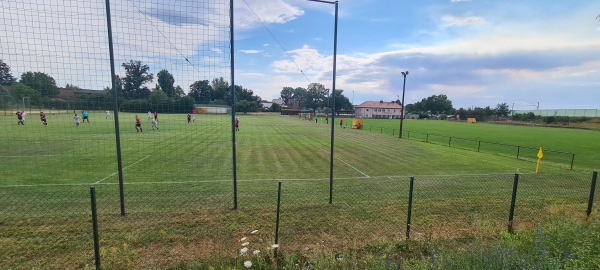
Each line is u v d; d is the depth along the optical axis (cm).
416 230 601
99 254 454
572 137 3238
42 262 450
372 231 591
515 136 3347
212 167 1220
